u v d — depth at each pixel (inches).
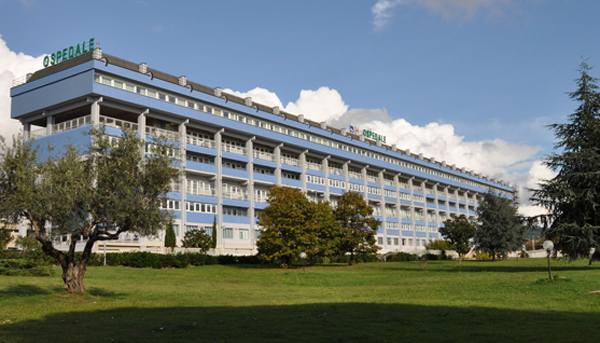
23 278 1289.4
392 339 506.6
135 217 936.3
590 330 517.3
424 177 4591.5
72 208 919.7
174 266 1998.0
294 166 3198.8
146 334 573.9
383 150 4072.3
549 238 1605.6
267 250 2181.3
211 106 2684.5
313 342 501.7
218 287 1258.0
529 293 895.7
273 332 561.3
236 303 893.2
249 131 2847.0
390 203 4133.9
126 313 765.3
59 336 565.3
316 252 2231.8
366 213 2522.1
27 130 2379.4
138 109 2313.0
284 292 1125.7
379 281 1422.2
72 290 983.0
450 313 680.4
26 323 669.9
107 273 1547.7
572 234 1528.1
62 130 2246.6
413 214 4426.7
